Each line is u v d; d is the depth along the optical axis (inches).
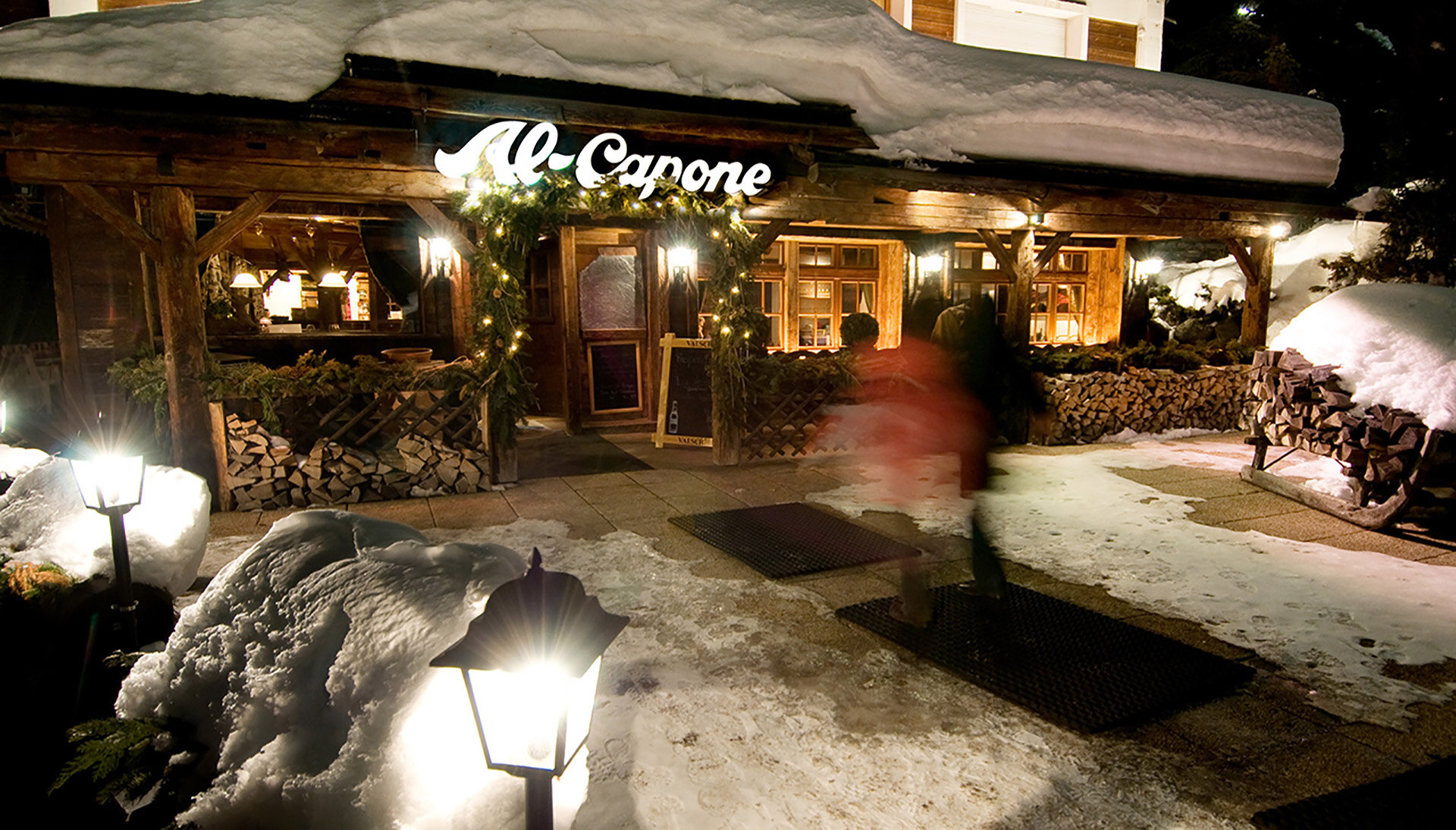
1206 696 133.9
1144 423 381.4
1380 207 430.3
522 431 394.6
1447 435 213.3
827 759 114.7
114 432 291.0
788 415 328.8
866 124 319.6
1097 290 514.9
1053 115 357.4
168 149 232.2
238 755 78.5
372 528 101.0
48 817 88.8
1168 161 381.7
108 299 306.3
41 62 216.7
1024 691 134.0
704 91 281.7
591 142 266.8
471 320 294.5
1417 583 187.2
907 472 160.4
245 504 253.0
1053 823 100.8
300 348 406.3
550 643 59.5
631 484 286.7
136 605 123.6
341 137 246.4
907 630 158.1
